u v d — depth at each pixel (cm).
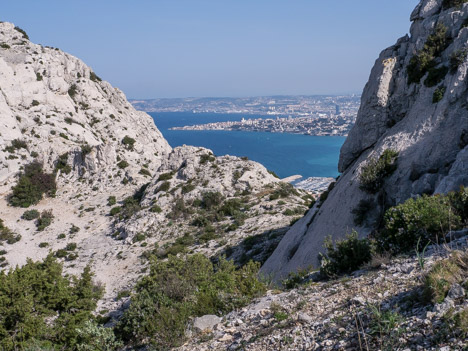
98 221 7156
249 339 970
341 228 2398
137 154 10188
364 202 2306
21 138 9281
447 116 2142
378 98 2627
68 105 10969
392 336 664
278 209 5906
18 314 1830
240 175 7188
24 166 8881
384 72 2623
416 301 785
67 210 7812
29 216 7462
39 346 1670
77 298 2395
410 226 1348
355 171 2614
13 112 9606
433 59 2389
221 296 1445
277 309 1120
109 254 5691
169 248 5112
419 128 2275
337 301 1012
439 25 2386
